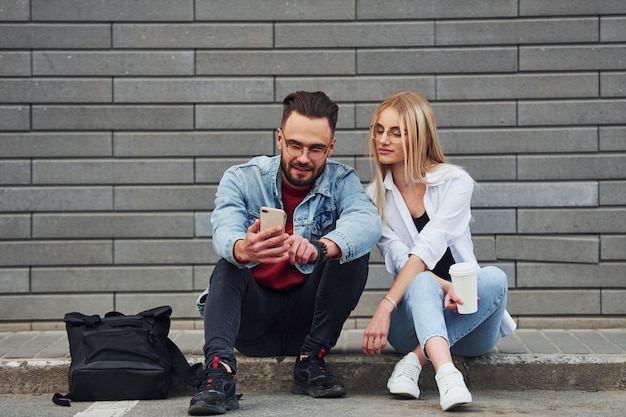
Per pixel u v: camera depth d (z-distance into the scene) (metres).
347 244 4.50
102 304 6.15
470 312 4.53
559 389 5.06
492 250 6.13
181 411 4.45
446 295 4.62
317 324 4.75
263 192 4.77
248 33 6.14
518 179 6.12
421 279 4.57
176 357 4.87
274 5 6.13
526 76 6.11
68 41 6.13
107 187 6.14
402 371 4.66
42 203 6.13
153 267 6.15
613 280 6.07
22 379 5.09
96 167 6.14
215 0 6.13
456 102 6.14
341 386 4.77
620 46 6.07
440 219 4.82
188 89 6.15
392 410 4.45
